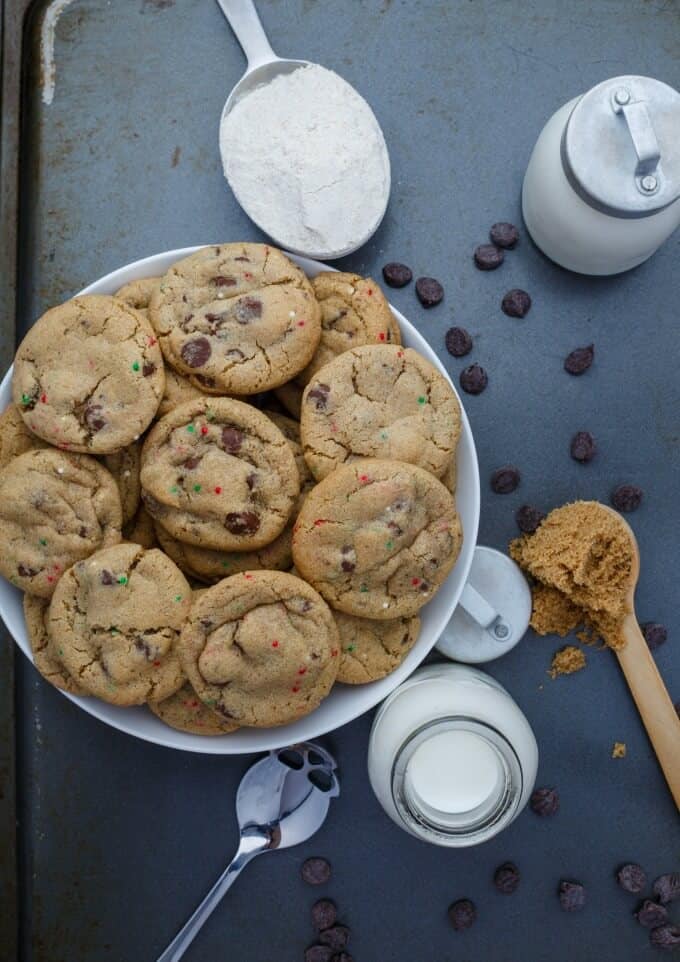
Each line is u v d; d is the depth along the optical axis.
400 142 0.69
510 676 0.68
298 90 0.66
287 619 0.59
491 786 0.63
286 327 0.61
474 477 0.62
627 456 0.69
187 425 0.60
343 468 0.59
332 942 0.68
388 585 0.60
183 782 0.69
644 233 0.64
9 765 0.68
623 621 0.67
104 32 0.69
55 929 0.69
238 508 0.60
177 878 0.69
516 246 0.69
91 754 0.69
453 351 0.68
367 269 0.69
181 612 0.59
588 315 0.69
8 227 0.68
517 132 0.69
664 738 0.67
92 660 0.59
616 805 0.69
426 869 0.69
